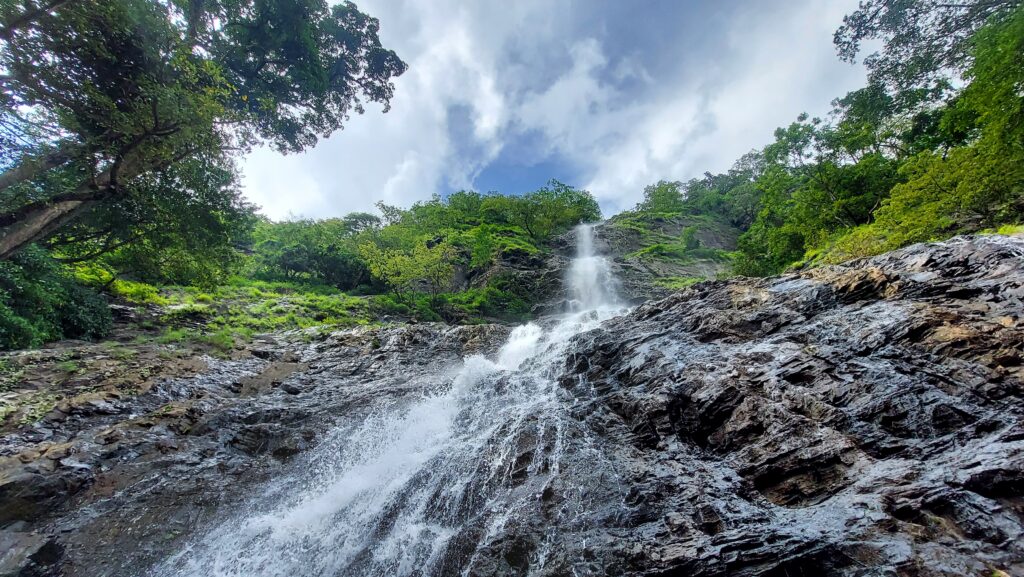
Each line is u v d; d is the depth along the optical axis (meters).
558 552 4.88
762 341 9.02
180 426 8.71
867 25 20.36
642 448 7.07
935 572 3.43
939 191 14.27
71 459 6.88
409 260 28.62
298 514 6.41
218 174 13.03
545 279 34.41
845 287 9.37
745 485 5.59
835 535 4.08
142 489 6.76
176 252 15.29
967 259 8.44
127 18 8.50
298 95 17.83
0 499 5.71
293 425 9.43
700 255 43.31
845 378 6.63
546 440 7.66
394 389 11.76
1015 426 4.71
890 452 5.21
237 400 10.70
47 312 13.01
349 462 8.00
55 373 10.31
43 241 13.21
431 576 4.93
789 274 12.01
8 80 7.73
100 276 18.12
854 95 26.23
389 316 24.94
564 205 57.34
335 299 25.98
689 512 5.10
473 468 7.23
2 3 7.27
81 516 6.00
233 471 7.59
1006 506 3.90
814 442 5.68
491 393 10.81
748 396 7.07
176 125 9.05
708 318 10.89
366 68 20.58
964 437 4.95
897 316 7.44
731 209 65.25
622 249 48.47
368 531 5.95
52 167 9.67
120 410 9.07
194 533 5.95
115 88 9.68
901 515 4.15
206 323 18.36
